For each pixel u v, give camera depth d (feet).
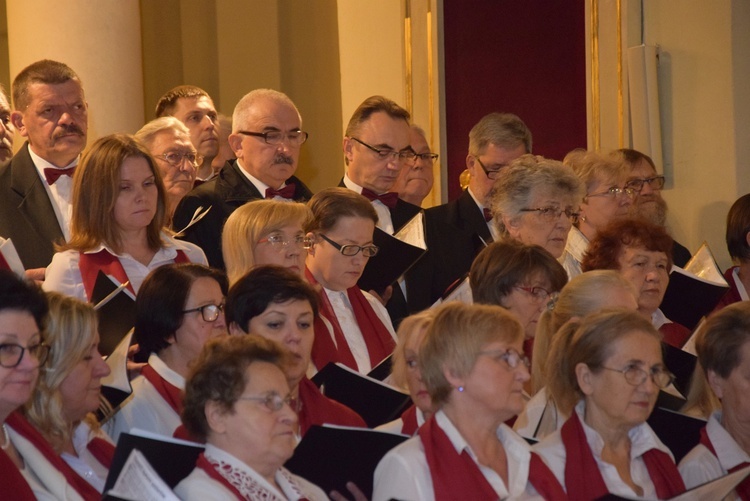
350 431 22.50
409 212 40.96
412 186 44.98
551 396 26.22
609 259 34.94
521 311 30.04
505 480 22.63
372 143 40.11
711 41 53.01
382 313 34.55
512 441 23.25
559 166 36.47
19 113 36.99
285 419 21.18
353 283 32.71
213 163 47.83
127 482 19.94
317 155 61.82
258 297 25.88
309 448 22.56
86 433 24.79
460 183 51.26
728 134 52.60
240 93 63.62
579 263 40.11
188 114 45.50
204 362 21.50
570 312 28.30
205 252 36.73
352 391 27.04
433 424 22.67
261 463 21.04
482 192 41.50
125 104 49.32
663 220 45.21
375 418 27.20
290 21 62.39
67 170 36.58
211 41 64.08
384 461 22.40
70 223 33.32
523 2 56.13
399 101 57.36
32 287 21.89
